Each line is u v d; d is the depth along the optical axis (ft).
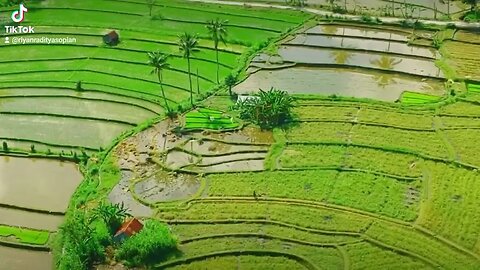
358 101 312.50
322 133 289.94
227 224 242.78
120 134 297.74
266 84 331.98
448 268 218.59
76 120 310.65
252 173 268.21
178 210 250.16
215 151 282.97
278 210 247.70
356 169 266.77
